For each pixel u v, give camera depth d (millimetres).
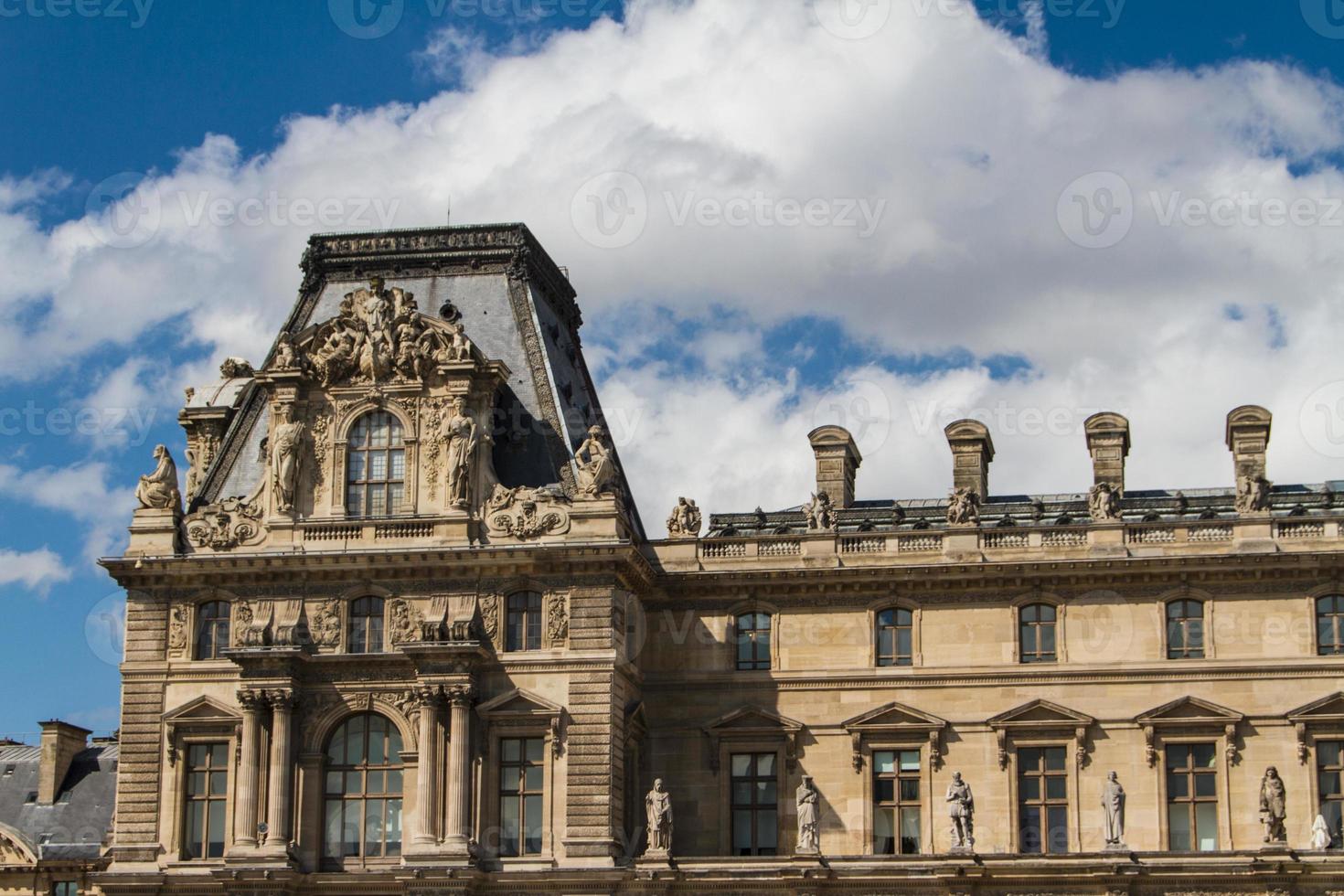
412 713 104562
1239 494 106125
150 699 107062
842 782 106812
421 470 107562
